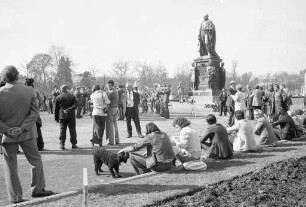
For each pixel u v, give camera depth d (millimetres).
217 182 7199
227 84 107562
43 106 39750
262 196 6223
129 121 15445
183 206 5781
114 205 5746
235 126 10820
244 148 10594
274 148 11281
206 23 37500
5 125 6332
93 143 13141
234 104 17812
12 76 6551
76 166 9758
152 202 5887
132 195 6289
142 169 8477
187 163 8266
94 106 12961
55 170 9242
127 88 15414
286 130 13078
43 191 6895
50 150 12414
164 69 108688
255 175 7777
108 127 13531
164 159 8039
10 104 6406
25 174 8867
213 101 36719
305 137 13484
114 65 99688
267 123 11914
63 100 12352
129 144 13680
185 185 6953
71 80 81750
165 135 8266
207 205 5812
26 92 6582
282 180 7406
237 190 6707
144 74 104875
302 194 6453
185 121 9195
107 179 8266
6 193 7262
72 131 12664
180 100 48375
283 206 5801
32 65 86500
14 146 6508
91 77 82688
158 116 27359
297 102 57469
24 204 5918
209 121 9961
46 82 86938
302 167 8570
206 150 9891
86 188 4840
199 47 38219
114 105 13484
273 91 21500
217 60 37406
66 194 6410
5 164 6484
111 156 8320
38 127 12164
